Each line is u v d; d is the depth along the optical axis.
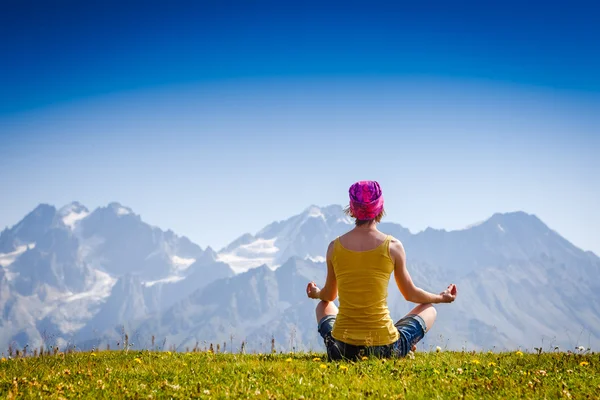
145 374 3.70
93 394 3.24
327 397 3.12
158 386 3.37
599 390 3.33
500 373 3.67
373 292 3.82
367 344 3.79
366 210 3.82
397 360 3.77
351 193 3.85
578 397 3.20
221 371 3.71
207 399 3.13
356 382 3.34
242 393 3.20
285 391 3.22
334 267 3.93
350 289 3.85
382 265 3.82
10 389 3.34
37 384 3.43
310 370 3.68
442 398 3.14
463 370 3.72
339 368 3.60
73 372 3.86
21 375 3.88
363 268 3.82
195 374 3.66
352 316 3.85
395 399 3.11
